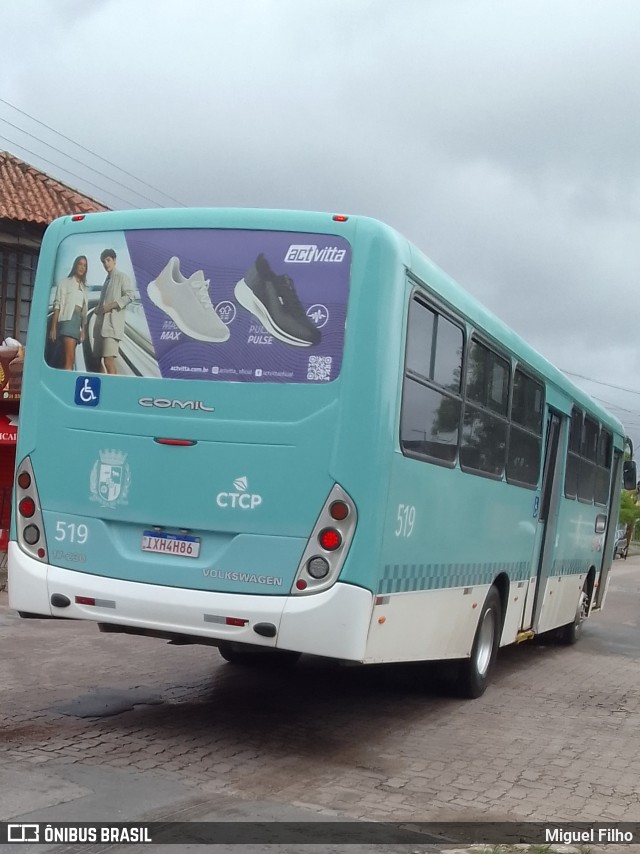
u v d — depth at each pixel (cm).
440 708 882
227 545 646
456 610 829
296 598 630
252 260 662
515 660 1231
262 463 642
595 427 1387
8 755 622
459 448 786
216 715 776
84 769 602
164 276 679
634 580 3134
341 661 642
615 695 1024
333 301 643
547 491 1154
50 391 698
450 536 784
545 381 1066
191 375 662
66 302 704
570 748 766
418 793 614
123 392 677
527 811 597
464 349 788
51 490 690
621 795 647
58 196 2114
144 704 795
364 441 630
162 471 661
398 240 657
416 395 687
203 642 682
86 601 672
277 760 661
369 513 630
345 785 617
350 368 635
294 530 634
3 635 1059
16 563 696
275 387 645
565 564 1260
